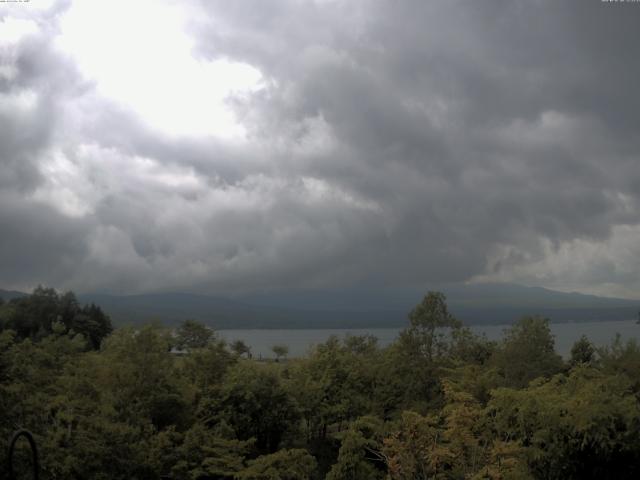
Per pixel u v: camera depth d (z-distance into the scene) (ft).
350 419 135.74
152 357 120.67
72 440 76.33
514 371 112.16
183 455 98.73
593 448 60.80
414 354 127.54
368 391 139.23
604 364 104.17
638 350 103.50
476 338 137.49
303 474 95.71
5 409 72.43
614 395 64.44
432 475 68.44
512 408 64.85
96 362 131.34
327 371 142.00
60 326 153.07
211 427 125.39
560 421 61.31
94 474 74.59
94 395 107.24
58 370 126.31
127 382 116.88
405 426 69.62
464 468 66.28
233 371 138.82
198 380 141.69
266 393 129.08
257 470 91.35
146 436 98.43
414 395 122.21
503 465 62.54
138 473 83.35
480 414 67.46
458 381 109.81
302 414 135.33
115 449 80.07
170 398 116.67
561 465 61.93
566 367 121.60
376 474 91.61
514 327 122.83
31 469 66.13
